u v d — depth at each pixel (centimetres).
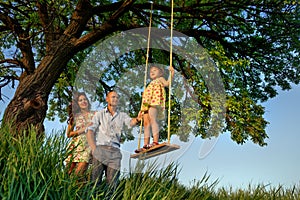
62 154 448
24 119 698
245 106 944
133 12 928
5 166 405
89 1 834
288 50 1005
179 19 909
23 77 822
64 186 380
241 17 966
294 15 933
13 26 827
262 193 629
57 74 784
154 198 417
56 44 800
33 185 382
